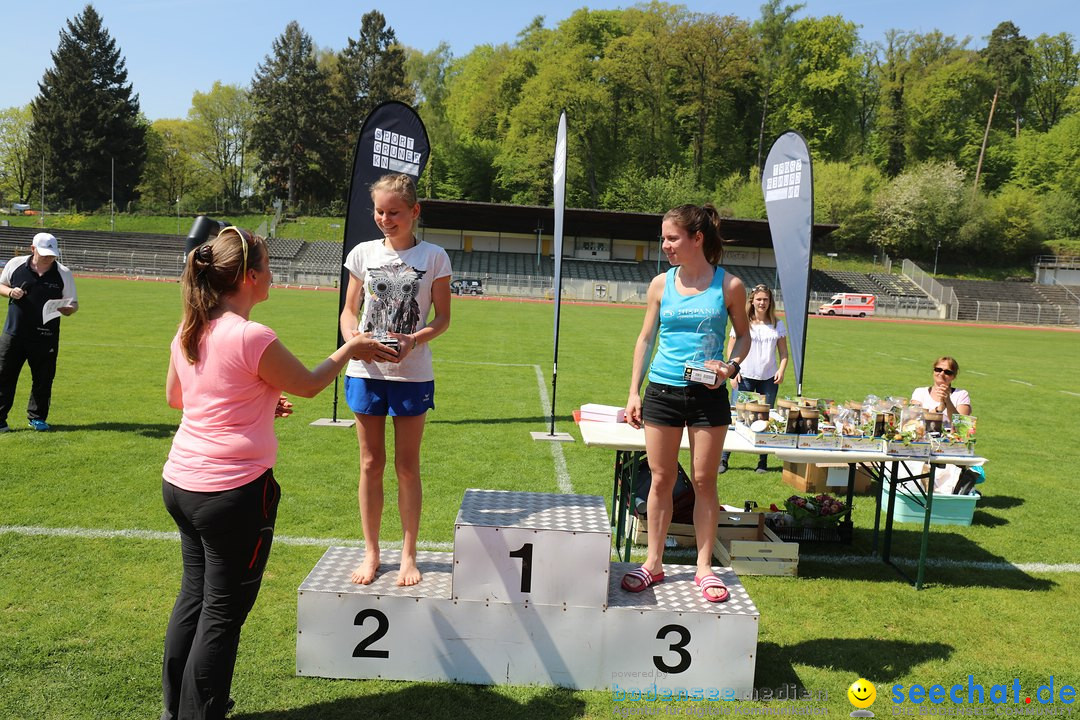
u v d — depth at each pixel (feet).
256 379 8.35
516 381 40.78
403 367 10.45
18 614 11.91
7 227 172.35
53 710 9.33
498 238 187.01
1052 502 22.08
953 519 19.57
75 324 55.57
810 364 57.41
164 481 8.51
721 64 238.48
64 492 18.12
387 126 24.02
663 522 11.44
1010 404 41.98
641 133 249.14
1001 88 255.50
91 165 226.58
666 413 11.23
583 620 10.44
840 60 246.68
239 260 8.40
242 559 8.48
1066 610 14.11
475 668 10.53
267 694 9.98
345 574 11.13
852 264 208.54
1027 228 214.69
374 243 10.85
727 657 10.46
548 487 21.06
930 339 92.38
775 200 22.99
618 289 166.09
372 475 10.89
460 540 10.29
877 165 253.65
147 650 10.94
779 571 15.47
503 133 260.21
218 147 266.98
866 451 14.84
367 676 10.53
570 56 233.35
